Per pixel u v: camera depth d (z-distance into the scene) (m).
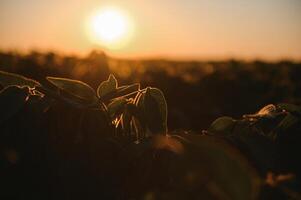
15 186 0.52
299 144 0.63
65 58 5.38
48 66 4.89
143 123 0.60
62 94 0.60
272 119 0.64
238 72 6.72
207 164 0.41
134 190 0.52
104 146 0.55
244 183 0.38
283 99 4.45
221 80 5.31
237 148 0.57
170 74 5.39
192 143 0.44
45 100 0.58
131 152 0.53
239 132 0.60
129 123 0.61
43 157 0.54
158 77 5.04
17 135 0.55
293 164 0.62
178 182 0.43
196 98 4.66
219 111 4.20
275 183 0.47
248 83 5.29
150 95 0.61
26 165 0.53
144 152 0.53
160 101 0.60
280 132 0.64
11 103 0.55
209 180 0.40
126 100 0.61
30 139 0.55
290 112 0.64
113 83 0.63
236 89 4.96
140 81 4.75
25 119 0.56
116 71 4.53
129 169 0.53
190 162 0.42
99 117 0.58
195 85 4.93
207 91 4.87
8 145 0.54
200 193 0.41
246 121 0.62
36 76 4.71
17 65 5.05
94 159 0.54
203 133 0.60
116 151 0.54
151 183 0.51
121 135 0.61
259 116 0.64
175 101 4.62
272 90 4.78
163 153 0.51
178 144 0.51
